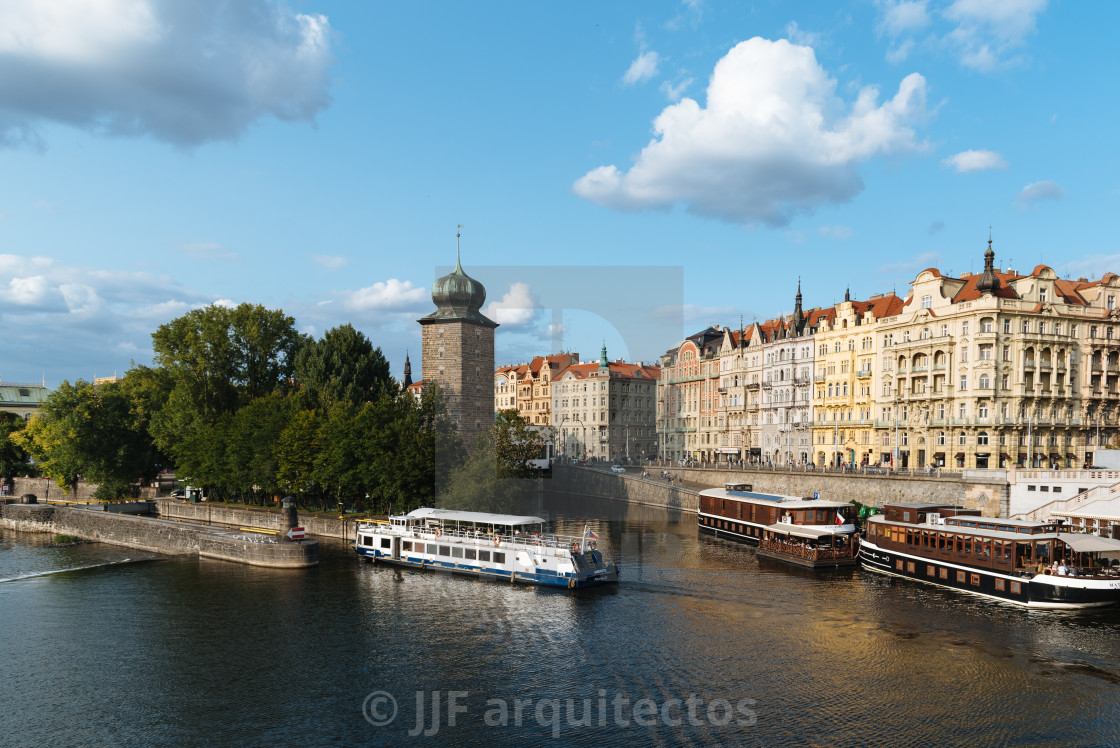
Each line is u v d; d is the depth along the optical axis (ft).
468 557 224.74
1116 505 225.15
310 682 136.36
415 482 260.01
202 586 214.28
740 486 320.91
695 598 190.60
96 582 224.33
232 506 347.97
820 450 419.95
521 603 186.91
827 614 174.70
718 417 506.89
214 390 384.88
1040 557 186.29
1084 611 175.32
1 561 268.82
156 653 154.10
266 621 175.63
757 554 251.60
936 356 354.74
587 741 109.91
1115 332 356.59
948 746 108.78
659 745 108.58
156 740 115.24
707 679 134.00
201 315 387.34
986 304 332.19
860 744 108.78
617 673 136.98
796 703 123.03
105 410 399.24
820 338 423.64
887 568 220.02
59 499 453.58
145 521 299.38
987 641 154.20
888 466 362.12
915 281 372.58
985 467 332.19
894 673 136.15
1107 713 119.14
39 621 179.32
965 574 196.85
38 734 117.91
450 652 150.30
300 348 401.90
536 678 135.23
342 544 282.56
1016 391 331.36
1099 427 349.61
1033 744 109.40
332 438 303.48
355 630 166.40
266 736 115.65
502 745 109.70
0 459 493.77
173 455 382.83
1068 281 376.68
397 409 301.43
